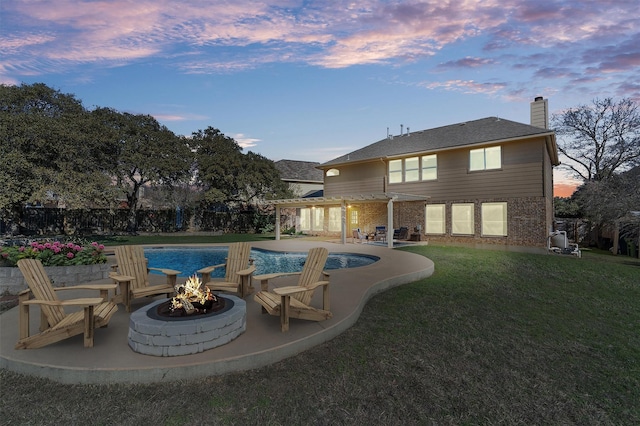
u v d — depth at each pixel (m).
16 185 14.39
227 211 32.28
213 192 28.31
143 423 3.14
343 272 9.85
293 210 32.44
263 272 13.20
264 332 5.04
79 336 4.86
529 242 17.52
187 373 3.94
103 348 4.41
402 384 3.91
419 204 21.70
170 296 6.92
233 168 29.27
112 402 3.46
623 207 16.89
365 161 24.03
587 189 22.00
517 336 5.47
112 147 23.05
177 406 3.41
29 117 15.23
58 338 4.42
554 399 3.68
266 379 3.97
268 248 17.91
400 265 11.16
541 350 4.96
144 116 27.45
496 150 18.66
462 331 5.64
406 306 7.10
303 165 39.44
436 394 3.72
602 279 10.03
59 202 16.38
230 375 4.05
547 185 18.30
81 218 26.78
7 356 4.12
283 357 4.51
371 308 6.96
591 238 22.00
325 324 5.41
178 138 28.98
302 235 27.86
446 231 20.44
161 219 30.22
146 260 7.58
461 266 11.88
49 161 15.89
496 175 18.61
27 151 15.23
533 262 12.70
